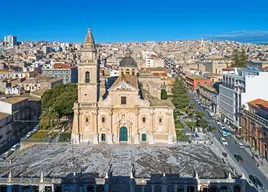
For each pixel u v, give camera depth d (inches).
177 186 2834.6
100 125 4409.5
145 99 4387.3
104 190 2839.6
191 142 4387.3
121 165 3417.8
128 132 4389.8
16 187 2881.4
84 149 4052.7
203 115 6048.2
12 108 4724.4
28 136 4576.8
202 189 2829.7
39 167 3351.4
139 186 2844.5
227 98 5531.5
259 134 3961.6
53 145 4242.1
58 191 2854.3
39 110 5831.7
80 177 2972.4
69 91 5497.1
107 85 5698.8
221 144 4338.1
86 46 4377.5
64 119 5664.4
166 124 4399.6
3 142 4387.3
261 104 4229.8
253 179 3125.0
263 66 7780.5
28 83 7628.0
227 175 3110.2
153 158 3666.3
